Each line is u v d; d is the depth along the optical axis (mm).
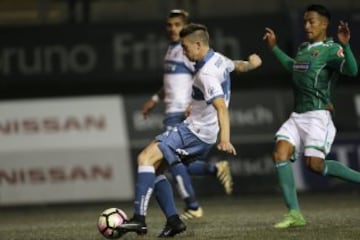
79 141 47125
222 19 49906
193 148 23812
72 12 53719
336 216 30844
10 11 54406
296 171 46938
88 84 51062
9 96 50969
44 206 45188
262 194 46656
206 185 46719
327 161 25844
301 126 25500
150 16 54188
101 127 47562
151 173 22906
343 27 24609
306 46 25703
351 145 47438
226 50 49750
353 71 24938
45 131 47375
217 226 27609
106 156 46844
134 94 50906
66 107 47750
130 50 50188
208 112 23469
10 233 27953
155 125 47688
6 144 47000
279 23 49906
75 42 50219
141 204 22859
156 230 26594
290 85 51312
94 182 46500
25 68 50062
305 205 38844
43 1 54312
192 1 54250
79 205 44594
